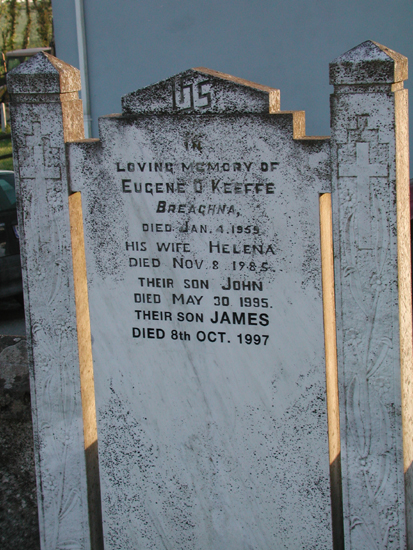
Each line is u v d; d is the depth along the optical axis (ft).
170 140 7.01
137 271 7.32
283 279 6.97
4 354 8.99
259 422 7.25
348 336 6.86
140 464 7.63
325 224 7.04
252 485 7.38
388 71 6.37
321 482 7.17
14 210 14.58
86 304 7.68
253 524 7.43
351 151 6.59
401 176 6.63
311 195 6.77
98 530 7.97
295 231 6.86
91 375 7.80
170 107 6.96
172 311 7.30
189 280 7.21
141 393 7.52
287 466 7.25
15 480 8.50
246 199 6.93
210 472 7.47
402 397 6.82
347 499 7.09
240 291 7.09
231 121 6.83
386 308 6.73
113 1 15.81
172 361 7.38
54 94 7.15
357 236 6.70
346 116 6.56
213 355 7.27
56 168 7.29
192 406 7.41
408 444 7.03
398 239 6.63
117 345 7.49
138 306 7.38
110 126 7.13
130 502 7.72
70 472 7.75
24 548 8.07
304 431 7.14
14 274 14.60
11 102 7.25
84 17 16.10
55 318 7.54
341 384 6.94
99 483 7.99
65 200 7.32
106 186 7.23
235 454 7.37
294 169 6.76
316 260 6.86
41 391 7.68
